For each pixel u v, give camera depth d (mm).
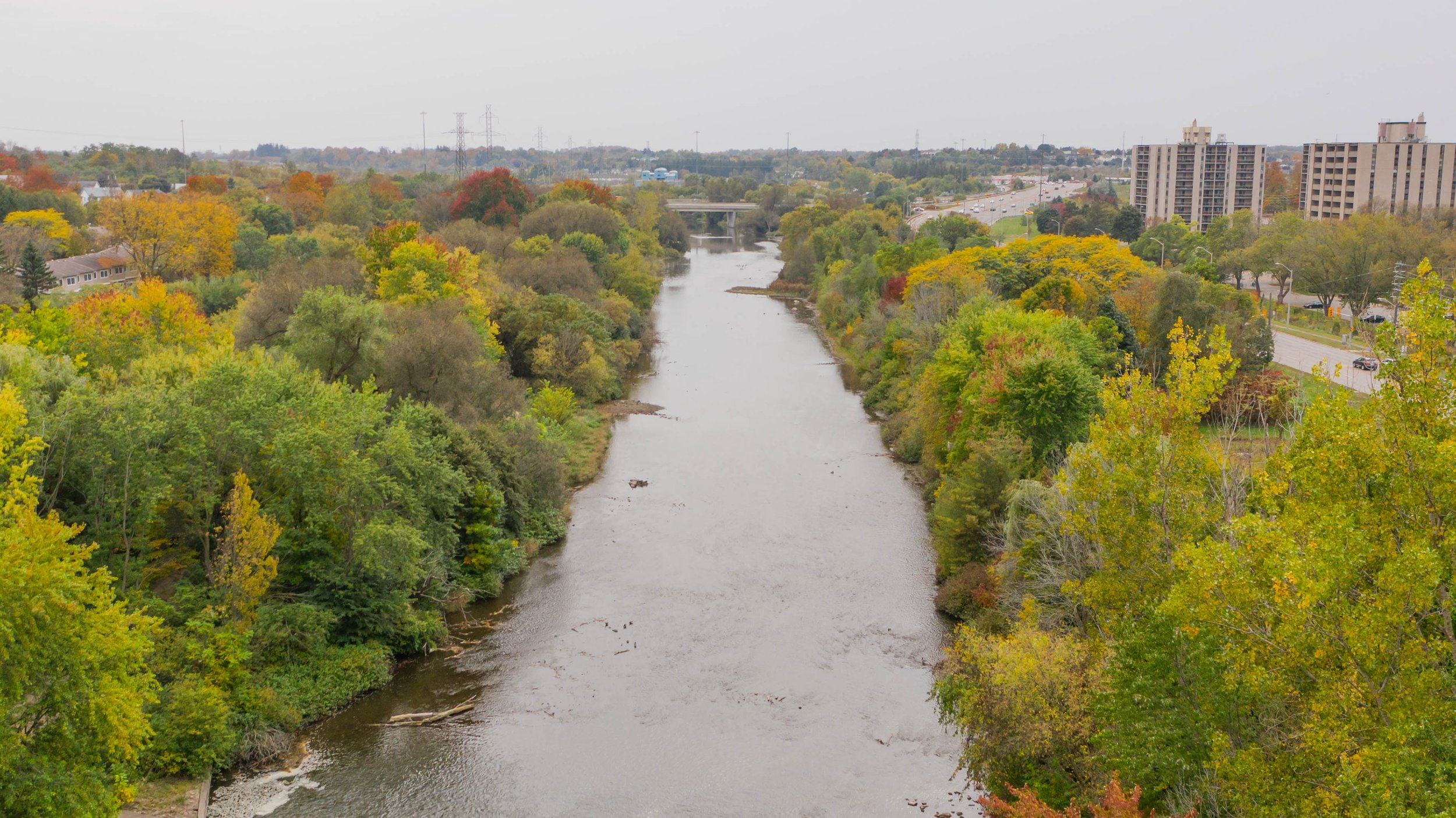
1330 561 24547
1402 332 27344
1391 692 24172
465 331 79000
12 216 154000
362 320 74625
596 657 52531
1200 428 73438
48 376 55562
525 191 186000
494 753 43906
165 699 41500
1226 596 26875
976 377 69625
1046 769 36875
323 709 46438
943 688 41406
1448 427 25594
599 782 41938
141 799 38500
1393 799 21703
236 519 45938
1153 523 34281
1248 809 26297
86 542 46438
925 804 40438
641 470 83375
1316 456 27781
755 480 80625
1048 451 62500
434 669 51375
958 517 60531
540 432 80438
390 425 61031
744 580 61562
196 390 51594
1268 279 177000
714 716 47031
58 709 31109
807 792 41281
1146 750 30141
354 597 51812
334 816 39312
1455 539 24547
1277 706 29047
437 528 57594
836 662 51812
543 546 67000
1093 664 36719
